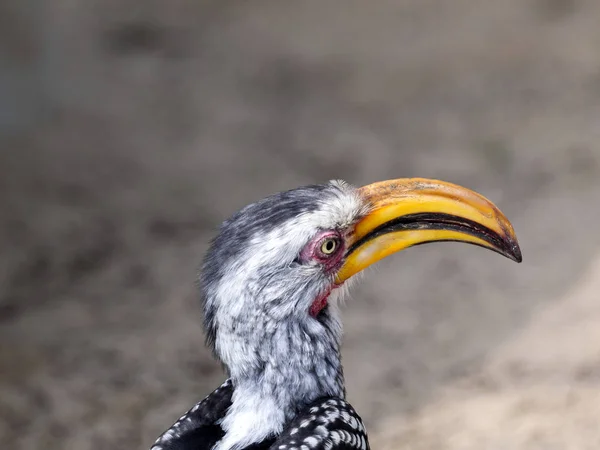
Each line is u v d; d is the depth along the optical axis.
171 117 16.97
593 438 8.68
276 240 5.78
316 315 6.13
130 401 9.90
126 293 11.94
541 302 11.07
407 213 6.23
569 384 9.50
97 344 10.90
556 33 19.16
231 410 5.91
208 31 20.20
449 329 10.77
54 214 13.90
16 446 9.29
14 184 14.75
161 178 14.92
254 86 18.00
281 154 15.52
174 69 18.67
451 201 6.26
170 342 10.89
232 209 13.86
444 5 20.95
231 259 5.79
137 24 20.23
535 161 14.58
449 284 11.68
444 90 17.38
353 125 16.33
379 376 9.98
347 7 21.25
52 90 17.56
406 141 15.62
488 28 19.69
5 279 12.26
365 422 9.27
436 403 9.46
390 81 17.88
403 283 11.80
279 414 5.84
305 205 5.96
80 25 19.53
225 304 5.76
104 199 14.32
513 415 9.10
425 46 19.17
